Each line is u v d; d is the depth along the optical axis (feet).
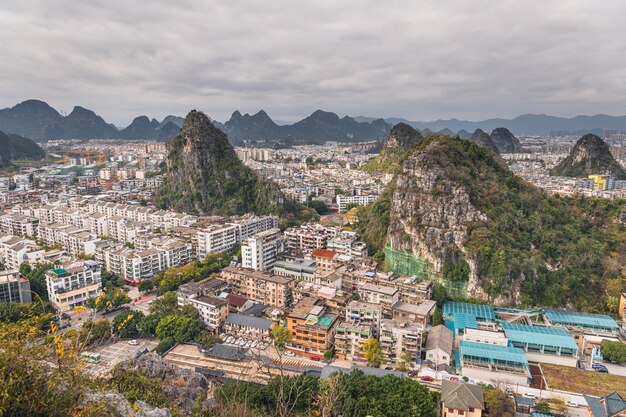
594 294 602.44
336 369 387.55
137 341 477.36
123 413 144.05
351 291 588.50
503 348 439.63
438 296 583.99
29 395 103.35
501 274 577.84
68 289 564.30
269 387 307.58
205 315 517.14
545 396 385.09
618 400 344.90
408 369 421.18
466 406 328.29
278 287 572.92
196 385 303.68
